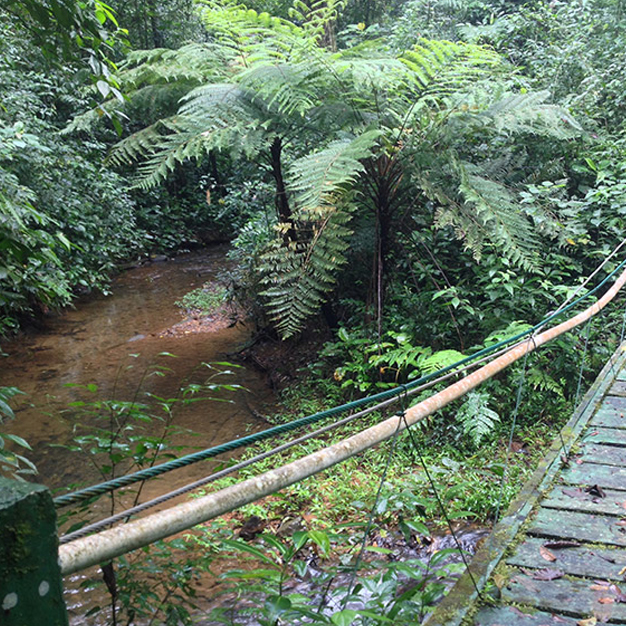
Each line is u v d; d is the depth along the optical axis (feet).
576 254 18.03
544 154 18.83
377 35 36.35
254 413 16.98
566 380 15.35
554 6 27.25
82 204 29.55
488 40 27.78
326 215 15.38
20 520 2.34
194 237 41.91
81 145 33.50
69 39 9.30
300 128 16.97
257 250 20.83
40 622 2.41
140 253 37.70
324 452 4.58
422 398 14.32
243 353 21.39
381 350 15.66
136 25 41.06
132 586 6.84
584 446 10.50
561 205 16.31
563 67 22.03
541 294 16.49
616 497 8.77
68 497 3.22
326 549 5.18
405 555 10.42
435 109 16.90
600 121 20.66
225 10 16.20
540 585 6.78
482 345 15.02
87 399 18.17
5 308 22.75
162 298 29.63
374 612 6.03
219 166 44.98
